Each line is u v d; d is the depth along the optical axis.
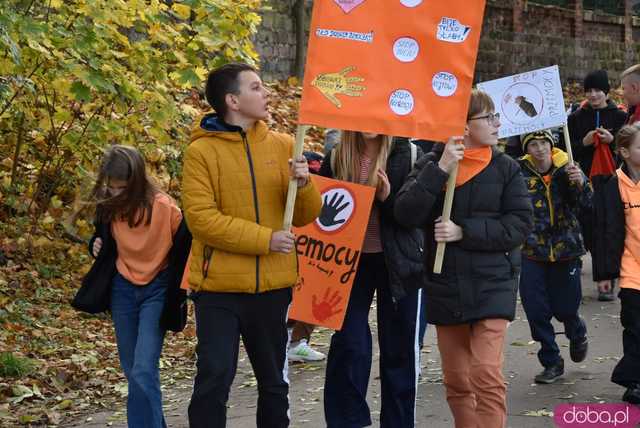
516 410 6.98
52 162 11.68
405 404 6.06
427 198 5.49
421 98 5.41
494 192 5.68
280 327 5.38
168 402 7.90
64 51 9.31
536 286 7.76
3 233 11.44
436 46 5.39
